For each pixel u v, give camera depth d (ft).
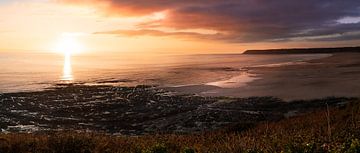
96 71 512.63
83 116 161.07
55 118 156.97
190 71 483.10
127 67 629.51
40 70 545.85
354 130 36.73
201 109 168.76
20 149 40.91
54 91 251.80
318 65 532.73
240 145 31.45
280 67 519.19
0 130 130.72
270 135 41.52
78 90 259.39
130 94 235.20
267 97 209.77
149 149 30.91
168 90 259.80
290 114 152.76
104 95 230.27
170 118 150.82
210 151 31.83
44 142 42.22
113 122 147.74
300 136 34.63
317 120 64.08
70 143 41.55
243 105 178.70
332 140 31.83
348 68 447.01
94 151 39.58
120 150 39.27
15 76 415.85
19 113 167.53
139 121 148.05
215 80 340.59
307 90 240.73
